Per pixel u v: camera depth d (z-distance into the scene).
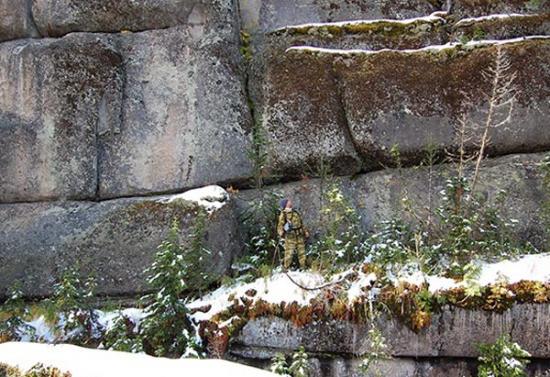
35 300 8.97
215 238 8.68
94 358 5.12
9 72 9.91
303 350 6.93
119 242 8.95
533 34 9.69
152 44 10.05
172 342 7.30
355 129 9.40
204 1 10.02
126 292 8.78
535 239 8.59
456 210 8.20
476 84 9.21
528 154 9.18
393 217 8.95
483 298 6.93
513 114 9.09
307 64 9.77
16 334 7.88
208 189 9.08
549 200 8.67
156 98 9.85
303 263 8.38
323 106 9.59
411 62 9.46
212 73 9.83
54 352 5.35
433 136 9.23
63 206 9.48
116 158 9.71
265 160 9.48
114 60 9.83
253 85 10.05
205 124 9.69
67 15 10.20
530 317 6.81
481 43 9.36
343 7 10.59
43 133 9.70
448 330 6.95
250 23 10.68
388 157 9.38
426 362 7.00
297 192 9.48
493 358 6.57
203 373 4.66
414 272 7.48
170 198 9.09
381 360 6.99
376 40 10.04
